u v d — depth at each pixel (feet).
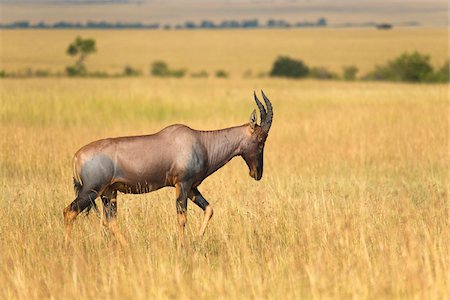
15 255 105.50
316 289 91.35
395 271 98.27
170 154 115.85
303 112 366.63
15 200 138.10
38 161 203.41
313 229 119.44
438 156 220.64
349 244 110.63
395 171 202.49
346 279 95.86
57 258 105.50
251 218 125.70
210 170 121.90
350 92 497.05
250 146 123.54
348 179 186.29
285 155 227.81
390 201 150.82
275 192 153.07
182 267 104.47
